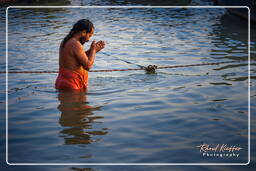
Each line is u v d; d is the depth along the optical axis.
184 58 11.52
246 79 8.87
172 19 21.02
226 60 11.12
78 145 5.27
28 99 7.38
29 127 5.93
